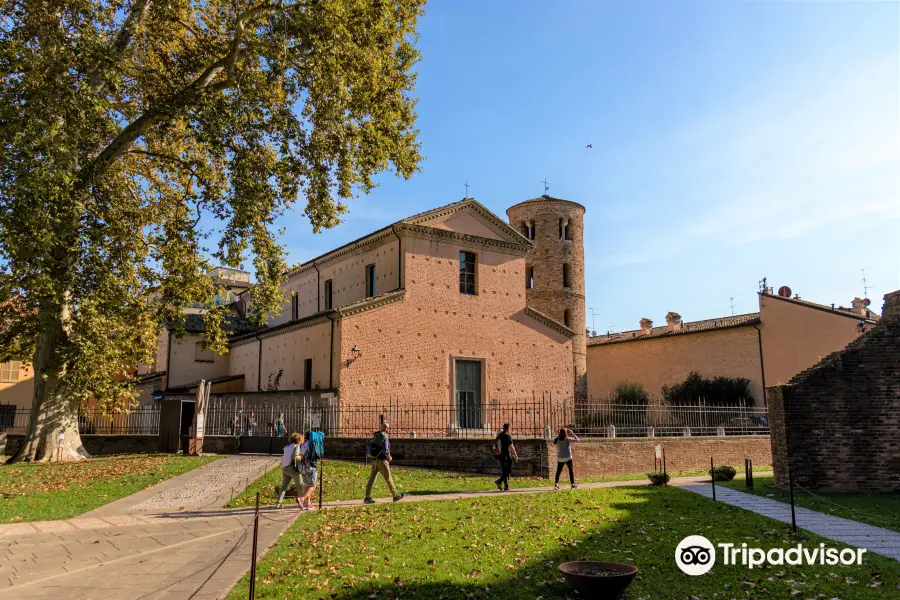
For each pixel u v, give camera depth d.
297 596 8.39
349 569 9.55
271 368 39.28
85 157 22.31
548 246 47.16
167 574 9.70
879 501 15.76
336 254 41.12
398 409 31.48
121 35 22.75
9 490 17.55
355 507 15.46
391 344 33.31
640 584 8.81
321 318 34.00
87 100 19.84
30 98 19.27
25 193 18.84
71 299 23.62
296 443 15.54
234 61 23.69
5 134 18.98
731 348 43.16
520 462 23.14
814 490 17.11
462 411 35.25
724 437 28.58
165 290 25.98
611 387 53.03
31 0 19.91
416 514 14.12
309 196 25.31
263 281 27.09
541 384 38.22
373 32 24.09
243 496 16.94
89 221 21.62
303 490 15.41
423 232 35.66
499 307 37.72
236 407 31.78
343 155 24.62
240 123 22.06
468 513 14.20
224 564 10.20
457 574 9.29
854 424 17.39
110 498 16.84
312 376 34.62
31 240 19.11
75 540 12.16
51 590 8.98
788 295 42.66
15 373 40.94
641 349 50.41
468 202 37.53
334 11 22.41
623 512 14.30
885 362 17.67
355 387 31.64
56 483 18.72
